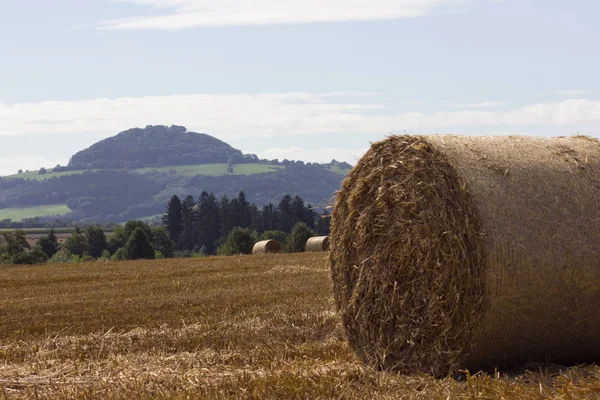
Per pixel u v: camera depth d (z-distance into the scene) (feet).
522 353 36.45
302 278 87.66
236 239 340.80
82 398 32.99
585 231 35.40
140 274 107.24
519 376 34.94
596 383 29.09
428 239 36.83
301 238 333.21
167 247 444.55
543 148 37.91
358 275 40.93
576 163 37.19
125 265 133.28
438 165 36.73
